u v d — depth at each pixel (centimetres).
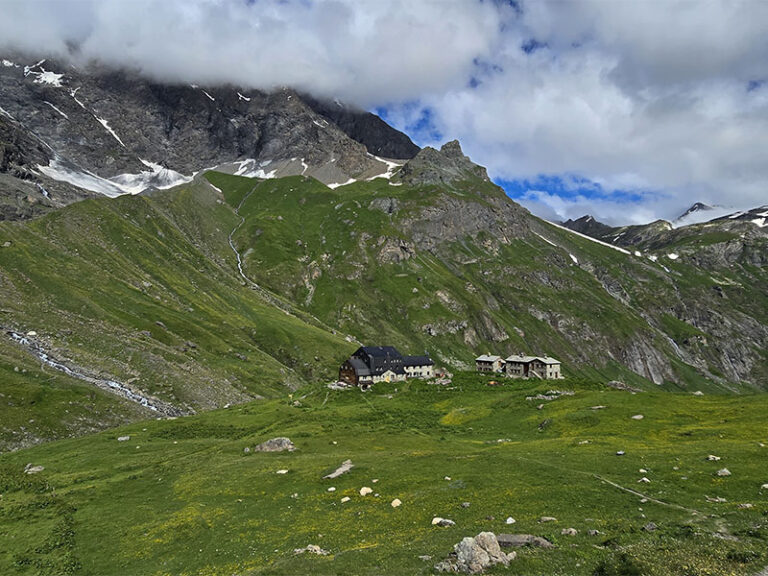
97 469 7744
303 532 4472
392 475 5988
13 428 10494
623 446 6562
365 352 16912
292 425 9875
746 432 6812
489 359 18062
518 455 6397
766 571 2553
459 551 3102
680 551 2866
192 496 5916
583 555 3045
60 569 4247
